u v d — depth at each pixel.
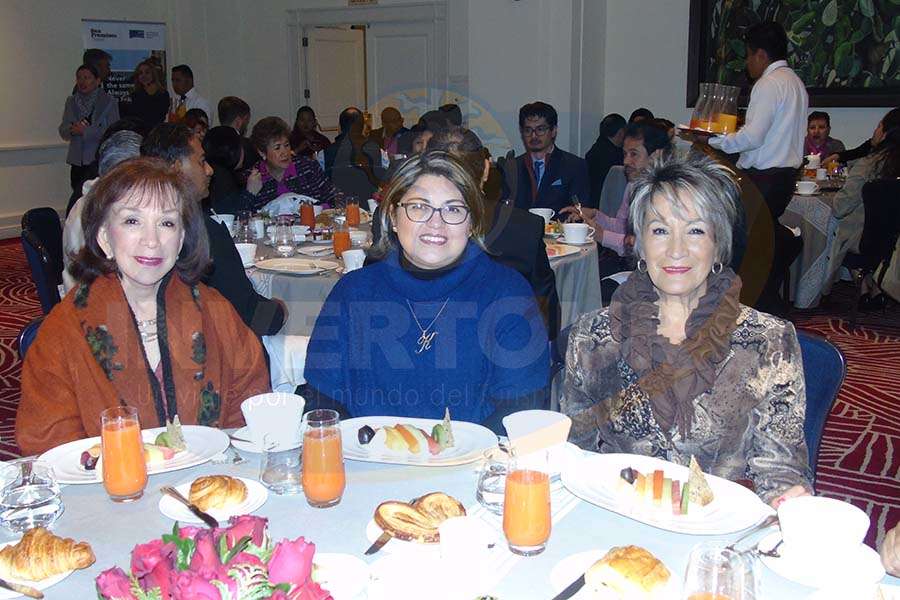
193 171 2.92
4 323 5.39
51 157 8.44
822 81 6.84
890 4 6.48
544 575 1.15
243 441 1.57
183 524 1.26
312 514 1.31
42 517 1.26
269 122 4.68
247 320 2.66
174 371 1.84
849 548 1.12
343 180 4.64
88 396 1.74
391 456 1.49
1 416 3.76
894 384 4.17
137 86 8.16
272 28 9.06
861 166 5.20
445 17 8.02
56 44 8.30
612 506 1.30
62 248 3.41
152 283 1.79
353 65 8.59
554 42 7.35
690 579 0.99
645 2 7.66
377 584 1.08
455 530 1.09
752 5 7.05
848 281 6.47
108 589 0.86
